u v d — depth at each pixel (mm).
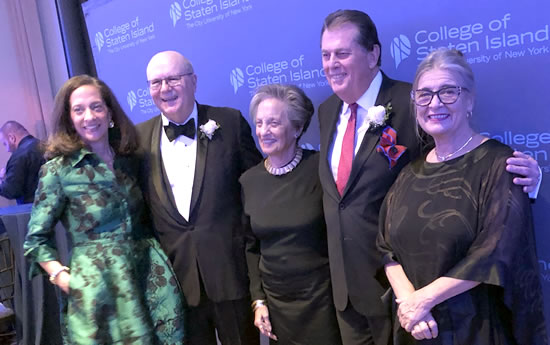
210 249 1899
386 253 1445
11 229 2738
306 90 2352
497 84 1799
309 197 1706
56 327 2744
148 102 3160
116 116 1966
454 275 1221
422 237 1310
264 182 1790
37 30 4242
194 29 2766
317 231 1691
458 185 1291
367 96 1619
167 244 1977
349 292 1585
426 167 1396
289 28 2354
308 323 1717
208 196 1909
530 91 1734
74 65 4094
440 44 1905
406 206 1379
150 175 1991
